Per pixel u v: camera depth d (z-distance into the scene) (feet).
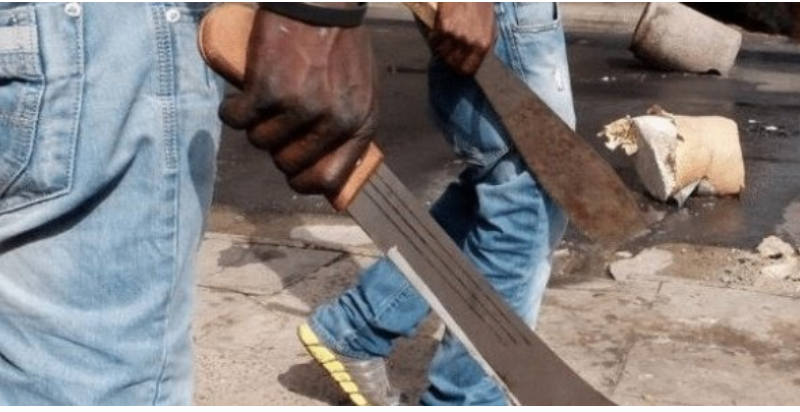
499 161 10.03
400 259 6.04
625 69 30.76
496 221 10.16
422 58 31.40
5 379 6.41
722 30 30.30
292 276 15.57
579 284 15.47
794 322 14.26
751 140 23.75
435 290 6.07
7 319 6.38
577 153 9.27
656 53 30.42
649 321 14.25
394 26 35.68
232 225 18.07
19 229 6.22
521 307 10.39
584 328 14.05
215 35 5.75
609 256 16.47
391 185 6.05
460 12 8.94
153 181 6.30
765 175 21.12
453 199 10.82
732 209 19.08
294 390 12.57
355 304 11.42
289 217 18.37
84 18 6.04
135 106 6.18
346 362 11.57
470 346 6.10
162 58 6.18
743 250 17.08
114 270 6.32
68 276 6.29
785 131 24.52
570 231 17.12
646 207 19.19
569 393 6.21
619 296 14.99
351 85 5.80
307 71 5.70
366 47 5.90
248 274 15.61
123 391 6.39
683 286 15.35
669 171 19.06
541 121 9.25
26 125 6.07
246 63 5.74
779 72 30.76
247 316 14.30
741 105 26.81
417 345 13.43
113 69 6.10
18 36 6.01
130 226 6.31
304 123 5.78
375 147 6.04
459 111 9.98
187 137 6.35
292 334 13.84
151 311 6.39
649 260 16.42
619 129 19.95
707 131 19.45
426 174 21.02
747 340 13.82
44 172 6.11
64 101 6.07
